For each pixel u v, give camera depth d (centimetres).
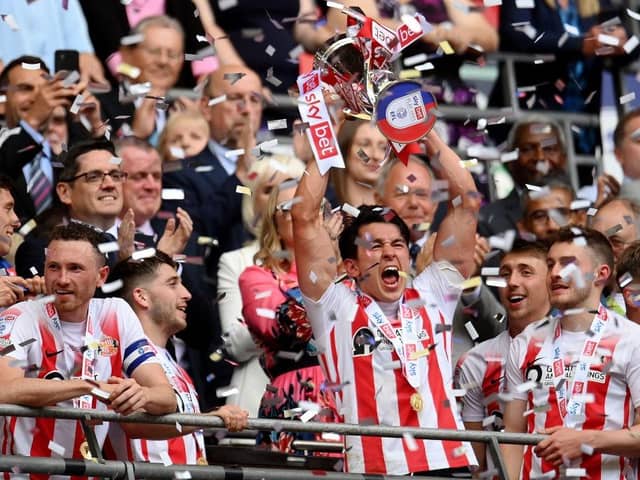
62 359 1264
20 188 1681
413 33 1381
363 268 1367
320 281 1352
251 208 1700
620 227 1591
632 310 1459
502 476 1299
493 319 1589
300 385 1445
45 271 1277
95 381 1195
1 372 1202
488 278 1577
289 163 1711
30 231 1543
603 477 1335
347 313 1351
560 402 1358
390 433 1273
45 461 1174
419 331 1359
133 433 1252
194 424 1226
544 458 1314
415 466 1313
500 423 1446
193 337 1555
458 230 1404
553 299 1388
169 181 1764
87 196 1543
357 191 1709
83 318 1279
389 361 1338
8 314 1255
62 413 1190
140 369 1266
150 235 1630
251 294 1495
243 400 1571
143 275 1395
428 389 1340
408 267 1381
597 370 1355
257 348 1577
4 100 1592
